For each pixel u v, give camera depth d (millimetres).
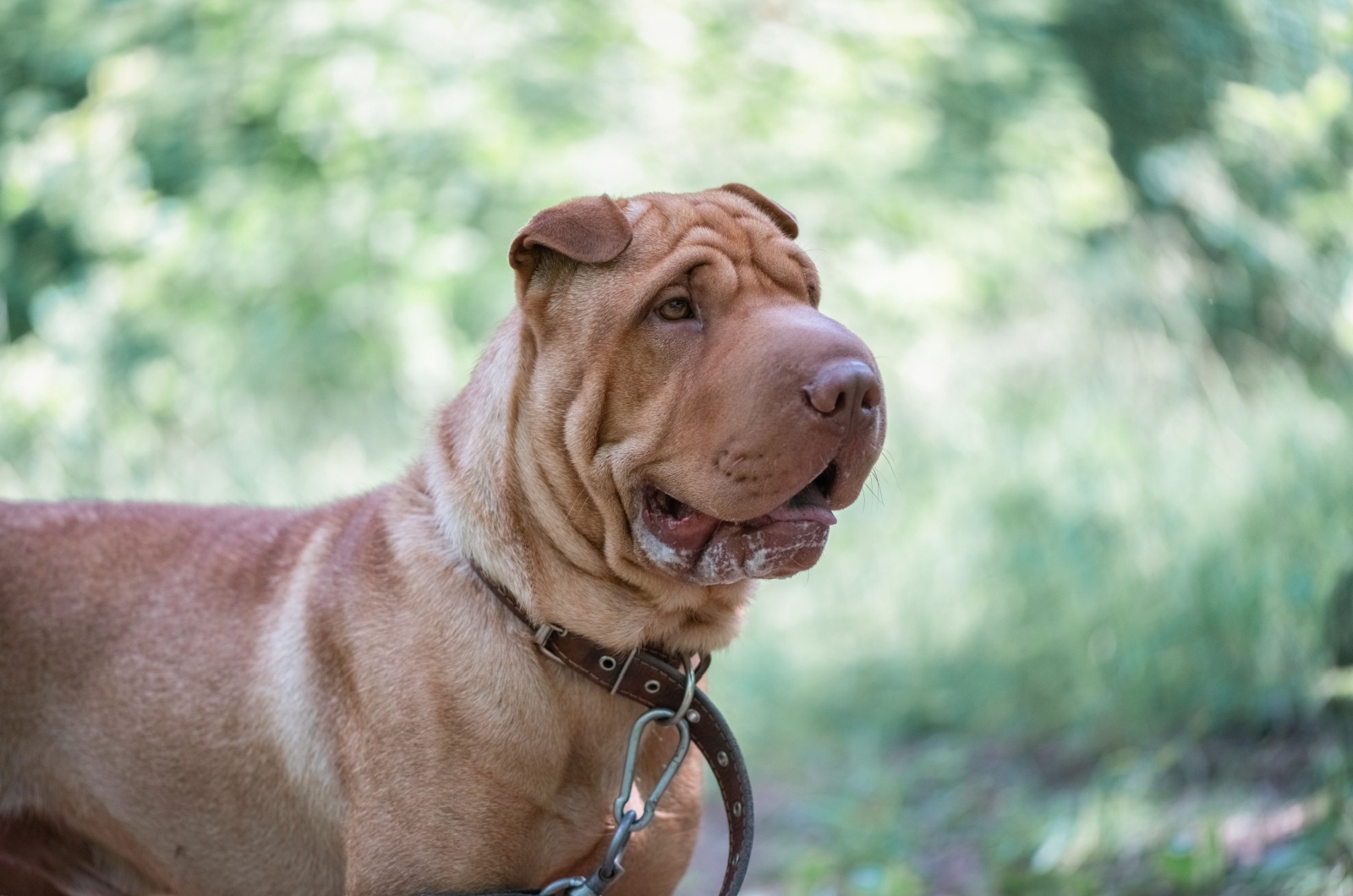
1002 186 10977
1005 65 10977
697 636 2965
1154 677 5797
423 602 2896
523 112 9547
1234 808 4699
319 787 2984
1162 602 6191
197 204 9773
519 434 2885
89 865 3309
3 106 10500
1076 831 4676
